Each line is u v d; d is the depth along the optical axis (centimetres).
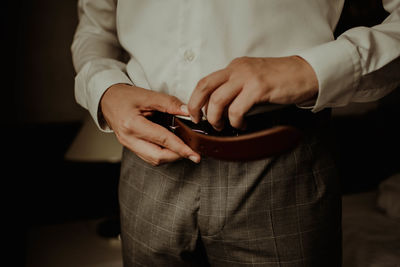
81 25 72
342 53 41
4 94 155
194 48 51
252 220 52
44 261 114
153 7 53
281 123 46
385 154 172
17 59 154
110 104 50
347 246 117
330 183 53
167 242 58
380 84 46
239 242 54
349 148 168
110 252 120
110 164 161
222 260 57
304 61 40
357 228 128
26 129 154
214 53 50
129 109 47
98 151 129
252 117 44
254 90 36
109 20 69
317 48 41
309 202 52
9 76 154
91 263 112
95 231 137
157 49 54
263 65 38
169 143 43
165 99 45
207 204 53
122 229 67
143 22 55
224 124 42
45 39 157
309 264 54
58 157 159
